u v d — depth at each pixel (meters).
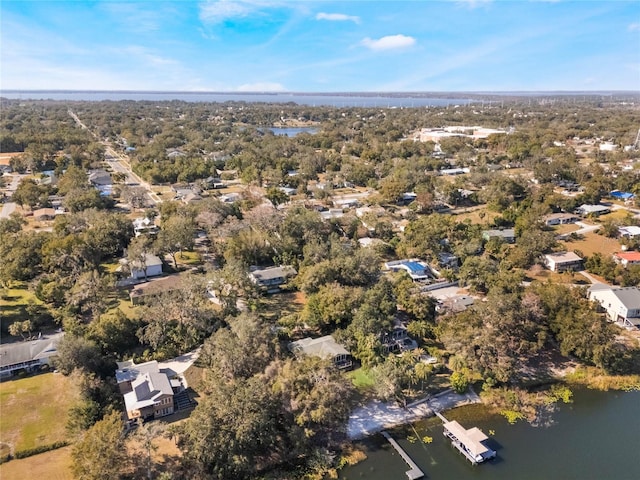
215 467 45.78
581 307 68.94
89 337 62.12
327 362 54.16
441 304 76.44
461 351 61.34
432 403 58.28
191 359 64.06
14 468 45.91
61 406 54.62
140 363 62.00
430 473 47.78
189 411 54.66
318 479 47.00
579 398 59.69
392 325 68.31
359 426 54.28
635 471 47.97
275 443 49.59
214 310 72.50
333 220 112.62
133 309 76.69
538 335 65.00
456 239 105.31
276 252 97.25
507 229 116.50
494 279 81.56
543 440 52.41
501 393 59.44
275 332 66.44
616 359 63.12
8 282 84.12
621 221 115.69
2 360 60.03
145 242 95.56
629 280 85.50
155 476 44.44
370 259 85.94
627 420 55.66
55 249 87.31
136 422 52.12
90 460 41.75
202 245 107.12
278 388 51.06
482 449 49.16
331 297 70.75
